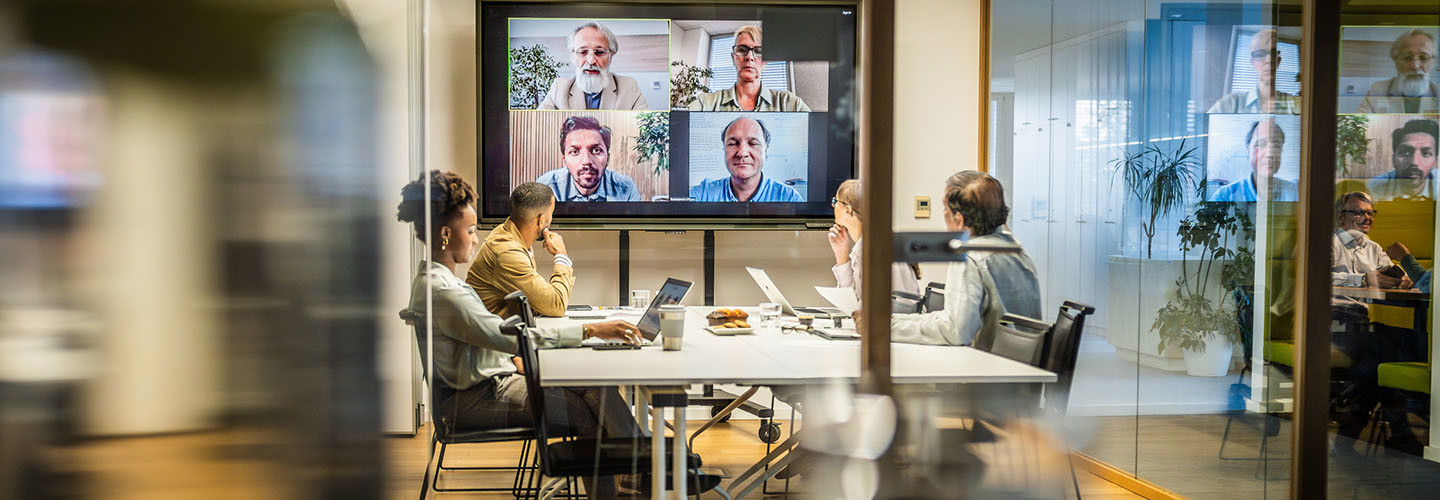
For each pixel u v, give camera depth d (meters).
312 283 3.01
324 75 3.02
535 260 4.32
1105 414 2.76
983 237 2.66
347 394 3.05
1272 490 2.87
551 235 3.82
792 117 3.89
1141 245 2.79
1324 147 2.82
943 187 2.63
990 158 2.65
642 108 4.18
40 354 2.81
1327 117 2.82
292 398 2.97
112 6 2.80
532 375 2.48
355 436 3.06
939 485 2.62
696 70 4.10
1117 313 2.77
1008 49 2.68
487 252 3.39
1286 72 2.87
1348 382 2.95
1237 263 2.87
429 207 2.95
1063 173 2.72
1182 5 2.84
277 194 2.95
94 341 2.84
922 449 2.62
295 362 2.98
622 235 4.36
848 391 2.58
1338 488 2.94
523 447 3.02
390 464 3.12
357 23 3.05
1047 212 2.70
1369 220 2.97
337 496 3.03
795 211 4.01
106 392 2.86
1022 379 2.54
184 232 2.87
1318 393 2.86
